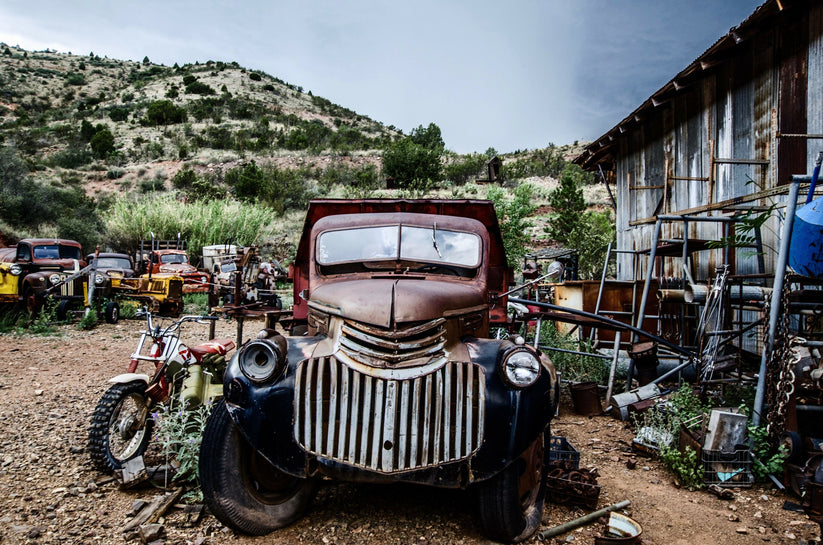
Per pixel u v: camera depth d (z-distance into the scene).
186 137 68.00
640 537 3.46
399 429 3.21
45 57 136.62
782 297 4.81
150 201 31.98
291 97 114.62
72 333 12.12
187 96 98.12
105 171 52.34
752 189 7.91
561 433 5.90
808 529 3.77
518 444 3.27
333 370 3.29
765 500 4.24
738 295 6.30
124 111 81.81
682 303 7.28
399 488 4.31
